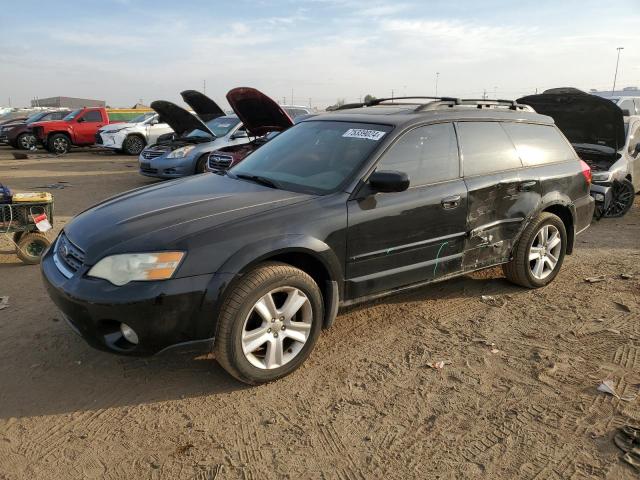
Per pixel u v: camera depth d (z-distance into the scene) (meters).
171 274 2.92
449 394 3.22
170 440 2.80
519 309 4.50
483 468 2.59
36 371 3.45
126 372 3.45
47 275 3.29
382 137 3.82
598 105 7.73
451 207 4.01
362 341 3.91
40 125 19.80
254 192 3.67
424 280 4.04
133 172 14.53
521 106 5.03
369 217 3.57
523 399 3.17
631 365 3.56
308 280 3.33
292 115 16.61
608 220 8.20
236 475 2.54
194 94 11.55
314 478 2.53
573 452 2.70
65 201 9.73
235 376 3.20
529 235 4.67
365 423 2.94
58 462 2.62
